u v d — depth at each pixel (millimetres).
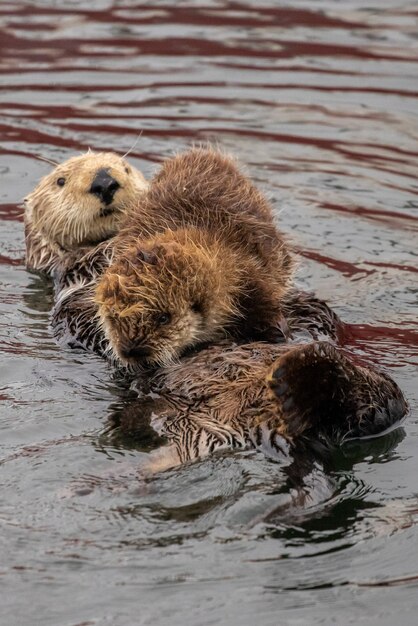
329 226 25531
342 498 13883
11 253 25000
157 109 32344
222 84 34219
